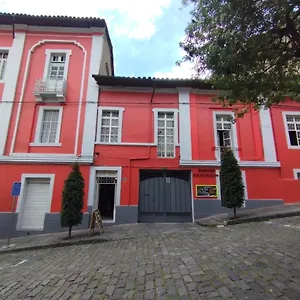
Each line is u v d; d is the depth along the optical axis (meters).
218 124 13.52
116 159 12.42
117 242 8.49
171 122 13.44
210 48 4.81
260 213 10.53
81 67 13.47
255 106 7.09
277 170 12.76
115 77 12.77
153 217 12.23
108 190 12.49
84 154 12.21
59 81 12.80
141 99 13.38
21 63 13.27
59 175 11.95
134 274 4.88
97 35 13.96
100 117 12.92
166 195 12.53
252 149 13.01
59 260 6.65
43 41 13.69
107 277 4.84
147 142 12.80
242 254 5.36
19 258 7.46
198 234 8.36
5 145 12.06
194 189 12.27
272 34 4.82
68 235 9.91
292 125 13.66
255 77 5.56
